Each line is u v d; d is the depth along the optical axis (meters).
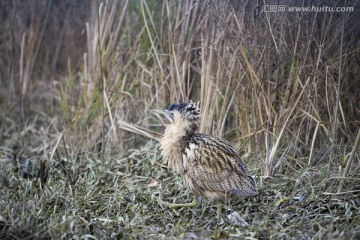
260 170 16.75
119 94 19.94
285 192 15.27
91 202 15.69
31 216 14.39
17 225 14.10
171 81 18.88
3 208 15.16
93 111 19.86
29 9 24.30
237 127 17.89
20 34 24.16
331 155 15.55
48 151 19.59
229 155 14.86
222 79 17.69
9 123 23.02
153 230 13.84
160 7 19.31
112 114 19.89
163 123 19.17
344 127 17.42
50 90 24.05
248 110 17.44
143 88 19.84
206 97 17.78
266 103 16.88
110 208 15.17
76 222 14.17
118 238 13.48
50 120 22.19
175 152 15.27
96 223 14.03
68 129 20.33
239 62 17.05
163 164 17.98
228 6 17.05
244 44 16.77
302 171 15.74
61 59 25.55
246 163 17.14
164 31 19.31
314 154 17.06
